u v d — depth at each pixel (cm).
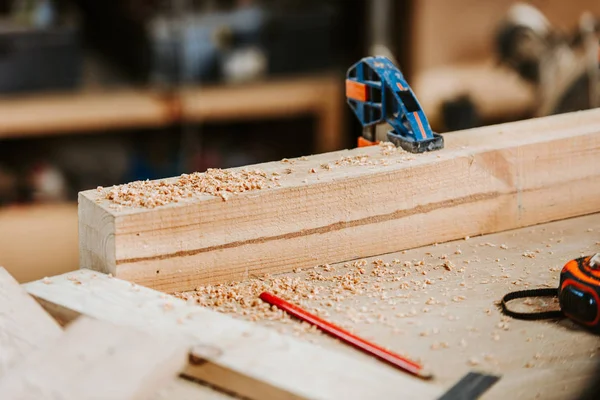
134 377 89
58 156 347
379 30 333
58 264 282
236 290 125
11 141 345
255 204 126
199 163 344
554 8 357
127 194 125
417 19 348
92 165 345
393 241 140
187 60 313
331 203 133
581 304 109
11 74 298
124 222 118
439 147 146
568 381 100
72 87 308
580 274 111
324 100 331
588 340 109
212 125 362
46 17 303
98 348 93
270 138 369
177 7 311
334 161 141
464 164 142
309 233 132
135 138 357
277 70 325
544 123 160
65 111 305
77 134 352
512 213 149
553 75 271
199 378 97
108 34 341
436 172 140
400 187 138
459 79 343
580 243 143
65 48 303
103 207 120
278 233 130
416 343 108
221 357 95
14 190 326
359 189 134
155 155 351
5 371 96
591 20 273
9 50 296
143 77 318
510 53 283
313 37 325
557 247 141
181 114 317
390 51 336
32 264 280
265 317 115
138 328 102
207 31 312
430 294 123
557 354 105
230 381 94
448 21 352
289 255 132
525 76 287
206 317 105
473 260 136
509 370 102
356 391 90
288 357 95
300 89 327
